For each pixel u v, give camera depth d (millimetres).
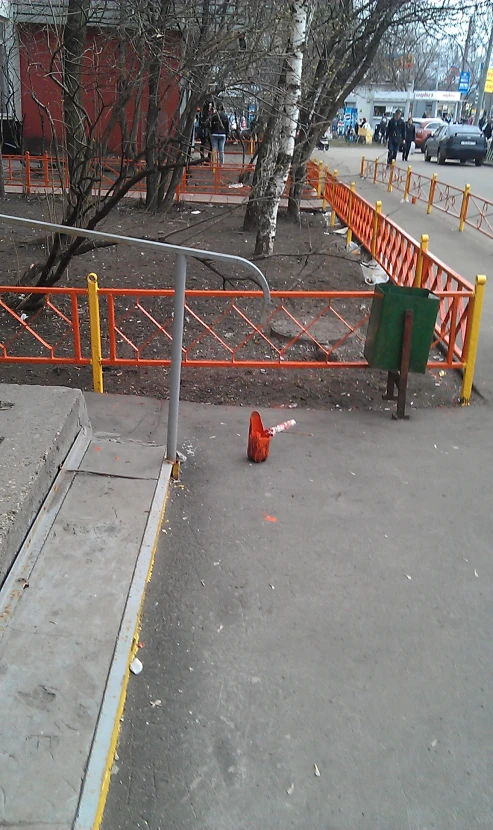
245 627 2795
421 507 3748
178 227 12141
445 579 3152
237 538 3389
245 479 3957
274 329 6656
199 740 2277
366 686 2529
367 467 4172
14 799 1901
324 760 2229
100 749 2076
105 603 2684
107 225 12023
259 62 5945
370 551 3336
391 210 15688
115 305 7414
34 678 2311
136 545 3055
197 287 8406
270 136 9484
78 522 3168
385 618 2883
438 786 2156
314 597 2994
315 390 5402
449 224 13867
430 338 4734
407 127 27641
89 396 5008
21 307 6793
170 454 3848
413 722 2385
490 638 2793
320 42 10195
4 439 3350
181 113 7527
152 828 1987
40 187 15250
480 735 2342
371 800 2104
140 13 5574
